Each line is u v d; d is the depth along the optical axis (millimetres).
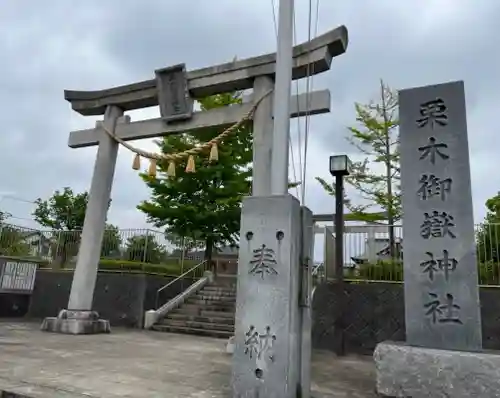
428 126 5914
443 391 4824
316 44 8375
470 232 5398
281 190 5105
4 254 13953
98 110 11547
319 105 8422
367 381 6105
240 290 4641
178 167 16906
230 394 4770
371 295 9484
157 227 17516
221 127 10031
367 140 17047
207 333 11672
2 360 6176
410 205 5762
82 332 10039
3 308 13469
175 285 14391
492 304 8430
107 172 10922
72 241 14562
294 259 4633
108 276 13391
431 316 5332
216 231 17609
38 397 4297
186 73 9945
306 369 4750
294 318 4516
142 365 6410
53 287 13992
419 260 5547
